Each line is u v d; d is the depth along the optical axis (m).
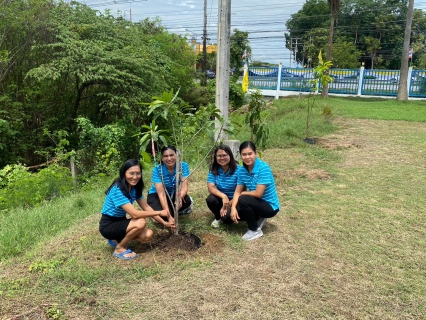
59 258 3.40
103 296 2.79
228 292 2.80
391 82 21.11
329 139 9.10
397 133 9.85
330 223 4.12
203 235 3.80
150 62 13.86
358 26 41.25
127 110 12.26
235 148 5.98
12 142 11.64
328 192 5.24
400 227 4.01
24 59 12.09
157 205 3.96
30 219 4.65
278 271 3.10
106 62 11.98
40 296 2.80
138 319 2.51
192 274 3.06
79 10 14.48
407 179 5.82
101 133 10.12
